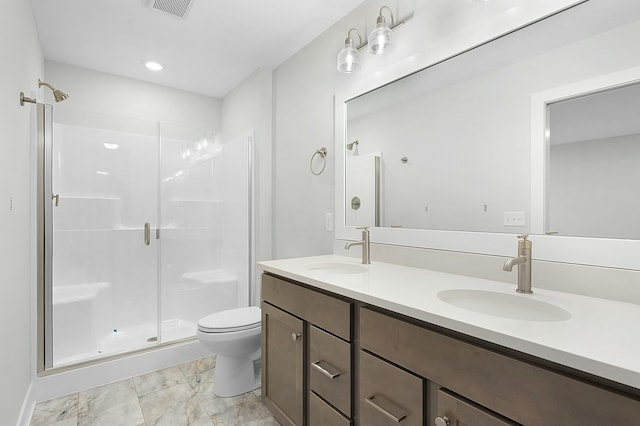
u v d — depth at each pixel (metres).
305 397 1.44
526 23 1.22
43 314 1.98
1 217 1.33
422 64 1.57
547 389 0.66
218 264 3.08
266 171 2.75
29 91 1.93
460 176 1.44
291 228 2.54
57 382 1.98
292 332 1.51
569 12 1.13
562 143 1.14
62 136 2.50
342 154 2.04
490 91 1.34
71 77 2.76
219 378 2.00
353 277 1.38
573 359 0.62
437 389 0.88
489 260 1.33
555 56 1.16
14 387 1.52
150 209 2.78
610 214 1.04
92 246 2.57
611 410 0.58
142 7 1.98
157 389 2.06
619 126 1.02
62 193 2.49
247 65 2.74
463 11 1.43
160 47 2.45
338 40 2.10
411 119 1.64
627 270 1.00
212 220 3.06
